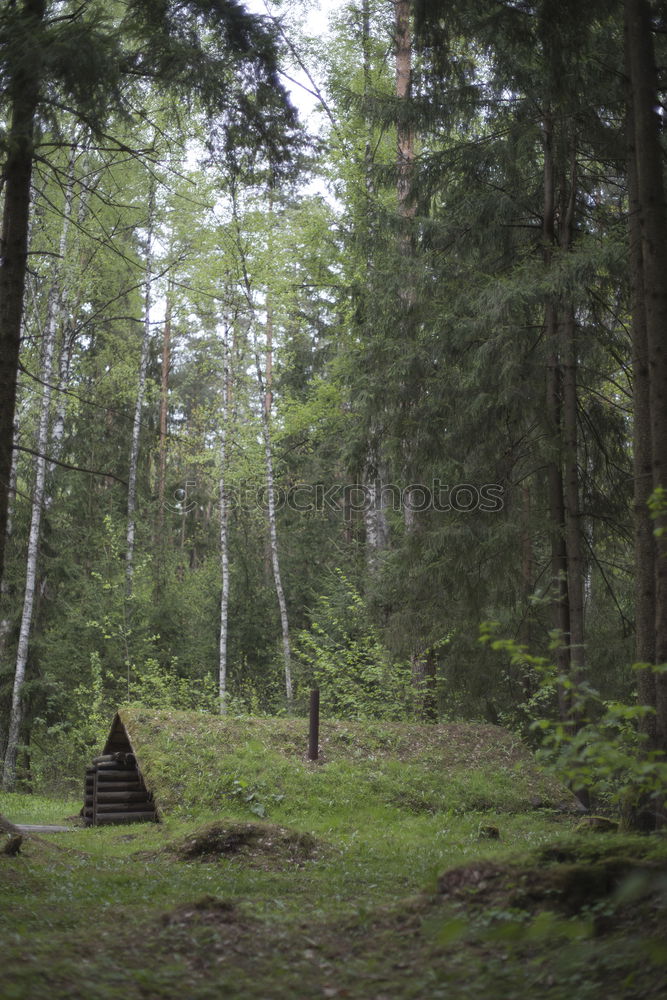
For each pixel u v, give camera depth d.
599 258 14.37
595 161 16.08
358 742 15.93
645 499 10.77
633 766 6.38
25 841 11.10
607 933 5.32
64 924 6.73
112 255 25.53
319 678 23.61
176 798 13.95
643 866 5.88
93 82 10.12
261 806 13.71
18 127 10.34
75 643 26.98
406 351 17.06
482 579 17.28
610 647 17.61
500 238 16.77
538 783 15.42
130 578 28.02
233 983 4.94
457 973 5.01
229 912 6.77
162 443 33.94
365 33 22.39
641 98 10.34
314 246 24.22
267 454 27.30
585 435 17.02
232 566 32.91
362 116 16.06
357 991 4.84
